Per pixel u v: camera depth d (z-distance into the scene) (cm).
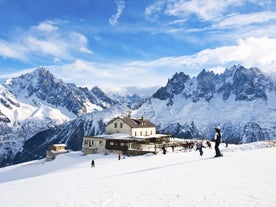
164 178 2452
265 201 1656
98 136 10319
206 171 2605
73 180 2920
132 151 8650
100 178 2866
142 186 2206
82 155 9944
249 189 1911
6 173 8100
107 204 1806
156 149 8500
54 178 3341
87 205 1822
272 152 3819
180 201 1758
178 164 3303
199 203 1697
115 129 11025
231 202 1673
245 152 3994
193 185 2114
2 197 2303
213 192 1891
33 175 7325
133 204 1766
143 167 3588
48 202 1980
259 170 2488
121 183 2388
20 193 2414
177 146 9112
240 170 2538
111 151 9681
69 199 2000
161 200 1806
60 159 9044
